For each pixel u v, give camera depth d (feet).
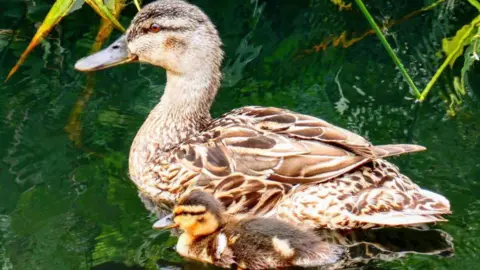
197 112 39.45
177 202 34.42
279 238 32.60
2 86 43.62
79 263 33.01
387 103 43.06
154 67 45.91
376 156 33.45
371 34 48.85
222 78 44.96
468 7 50.03
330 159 33.73
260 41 48.24
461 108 42.55
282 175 34.17
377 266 32.63
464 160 38.63
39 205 36.32
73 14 48.73
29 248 33.76
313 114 42.06
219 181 34.99
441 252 33.19
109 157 39.40
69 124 41.29
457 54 42.57
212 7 50.62
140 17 38.96
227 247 33.17
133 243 34.35
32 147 39.73
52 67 45.14
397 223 32.83
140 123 41.57
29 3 49.29
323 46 47.88
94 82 44.39
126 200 36.99
